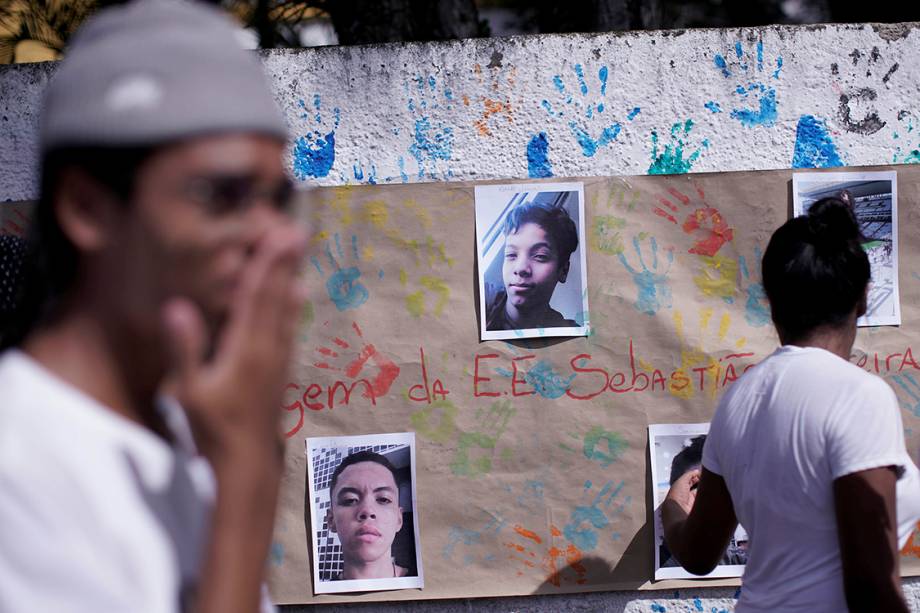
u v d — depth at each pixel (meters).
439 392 2.42
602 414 2.42
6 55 3.11
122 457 0.80
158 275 0.79
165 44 0.78
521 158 2.41
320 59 2.40
